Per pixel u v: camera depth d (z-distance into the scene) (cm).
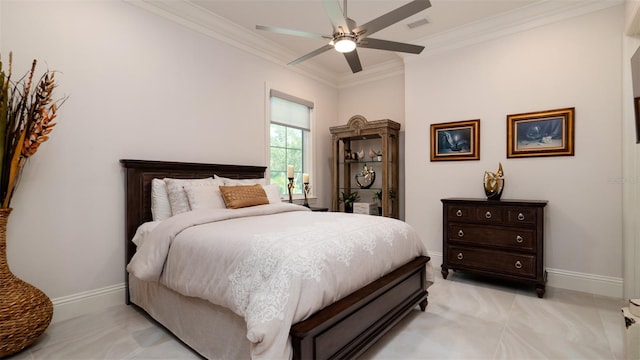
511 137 330
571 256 299
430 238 388
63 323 227
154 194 268
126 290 265
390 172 444
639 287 261
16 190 214
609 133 281
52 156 229
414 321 233
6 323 179
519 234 289
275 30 233
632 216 265
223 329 170
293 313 138
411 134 402
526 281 285
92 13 250
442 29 357
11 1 214
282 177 436
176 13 301
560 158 304
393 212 441
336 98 521
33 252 221
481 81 350
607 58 282
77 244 242
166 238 204
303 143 471
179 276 189
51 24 230
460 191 366
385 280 201
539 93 315
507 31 332
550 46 309
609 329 216
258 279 150
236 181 317
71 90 238
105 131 256
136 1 275
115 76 262
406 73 406
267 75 399
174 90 303
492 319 235
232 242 172
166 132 297
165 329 219
